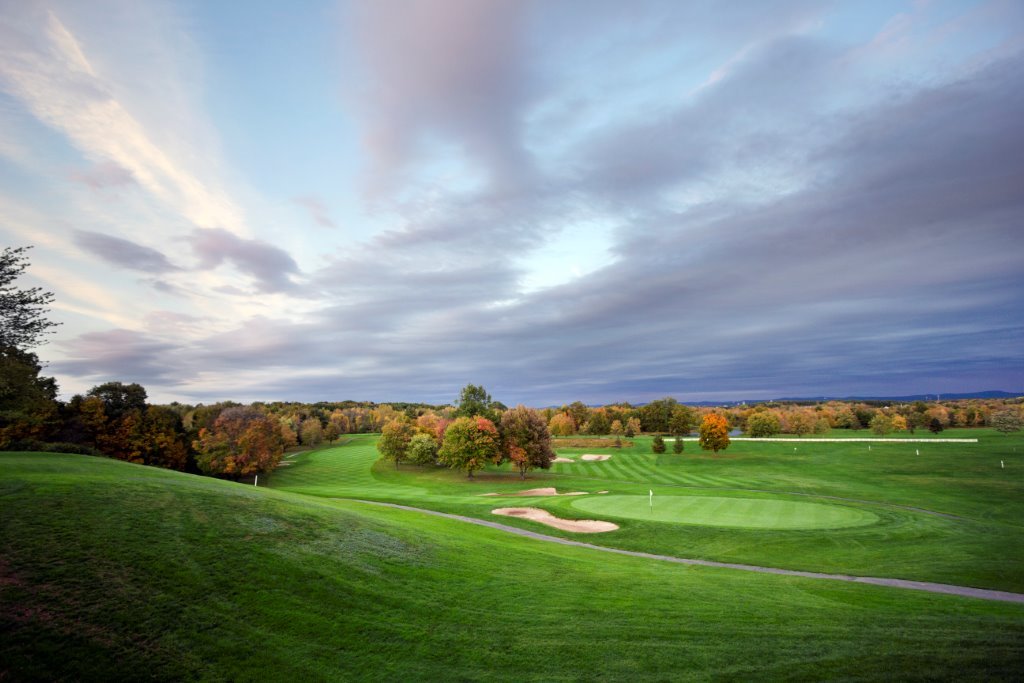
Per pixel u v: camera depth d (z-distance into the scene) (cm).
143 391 7225
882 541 2706
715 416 9144
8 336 2720
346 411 16838
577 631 1360
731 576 2094
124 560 1314
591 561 2234
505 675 1112
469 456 6950
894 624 1471
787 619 1502
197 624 1157
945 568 2281
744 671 1134
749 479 6322
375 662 1139
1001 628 1438
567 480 6569
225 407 9162
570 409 15775
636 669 1147
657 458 8906
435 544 2103
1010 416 10550
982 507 4128
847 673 1116
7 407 2941
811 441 10531
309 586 1441
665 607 1579
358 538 1912
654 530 2962
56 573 1192
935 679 1080
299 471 7975
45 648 974
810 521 3188
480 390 9550
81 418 6216
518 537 2820
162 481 2056
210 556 1453
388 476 7475
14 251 2698
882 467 6981
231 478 7088
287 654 1124
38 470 1955
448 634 1305
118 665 980
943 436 10812
